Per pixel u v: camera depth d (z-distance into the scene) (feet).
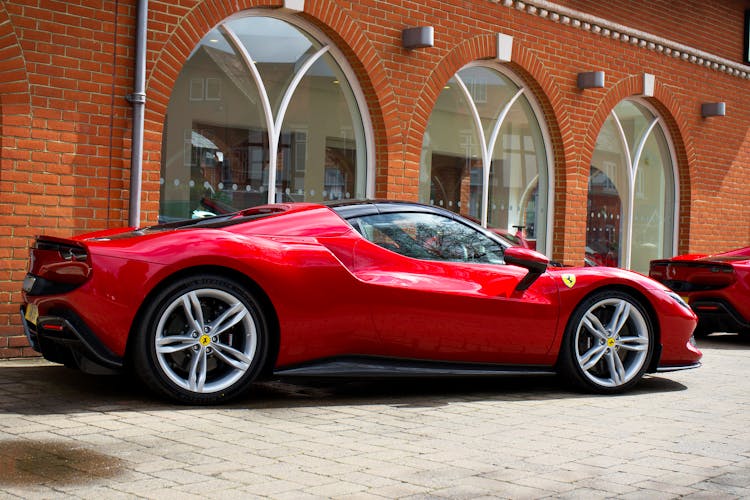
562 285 20.11
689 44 44.09
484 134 35.68
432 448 14.23
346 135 30.96
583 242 38.91
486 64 35.24
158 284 16.21
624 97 40.63
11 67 22.40
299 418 16.24
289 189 29.55
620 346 20.84
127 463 12.42
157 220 25.13
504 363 19.81
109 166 24.20
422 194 33.45
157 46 24.99
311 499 11.12
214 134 27.45
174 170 26.43
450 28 32.83
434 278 18.93
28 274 17.21
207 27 26.16
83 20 23.59
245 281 17.06
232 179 28.02
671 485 12.53
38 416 15.20
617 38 39.81
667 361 21.49
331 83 30.50
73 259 16.02
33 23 22.72
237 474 12.12
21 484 11.16
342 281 17.80
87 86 23.73
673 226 45.32
